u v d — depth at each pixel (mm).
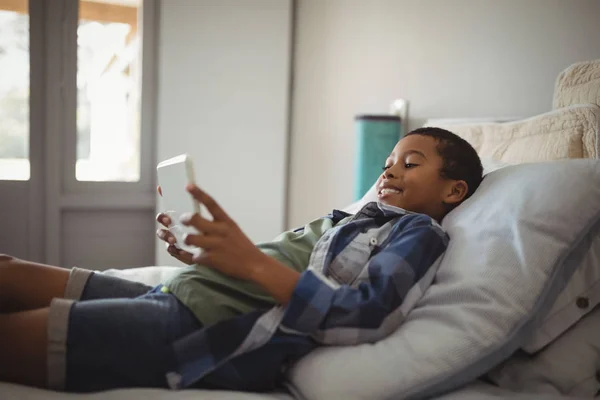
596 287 875
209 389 793
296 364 812
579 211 868
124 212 2514
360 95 2248
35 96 2332
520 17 1700
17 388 734
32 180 2359
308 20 2428
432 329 789
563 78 1413
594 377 833
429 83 1993
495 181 1006
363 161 1879
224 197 2422
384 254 858
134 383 778
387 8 2139
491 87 1791
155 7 2443
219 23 2373
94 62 2414
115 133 2477
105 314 781
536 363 855
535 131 1347
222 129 2402
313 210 2449
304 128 2465
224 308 827
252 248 787
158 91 2377
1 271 906
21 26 2295
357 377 743
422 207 1045
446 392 777
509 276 823
